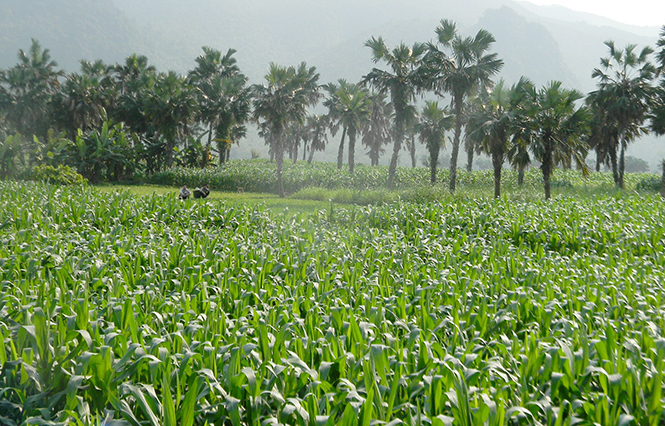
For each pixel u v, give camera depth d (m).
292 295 6.74
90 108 53.25
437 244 11.17
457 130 32.03
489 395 3.78
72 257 7.76
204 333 4.73
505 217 16.27
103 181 41.59
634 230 14.07
